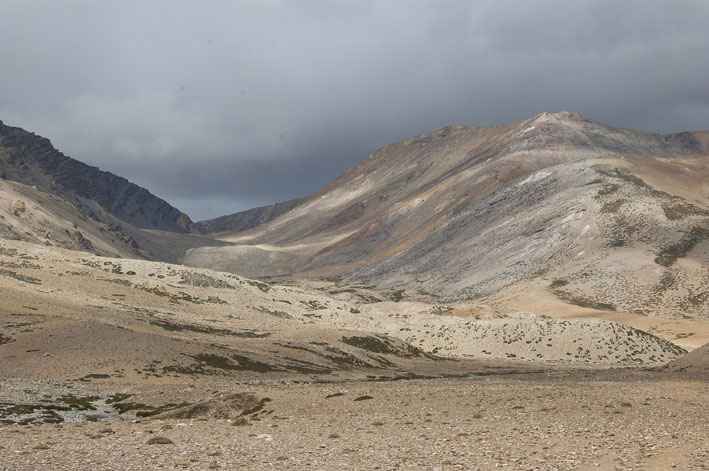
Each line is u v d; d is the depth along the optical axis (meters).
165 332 105.00
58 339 80.19
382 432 32.84
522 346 147.12
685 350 150.25
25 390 57.09
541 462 23.42
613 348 143.12
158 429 36.00
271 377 81.00
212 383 69.75
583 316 198.62
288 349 105.81
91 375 68.62
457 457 24.91
